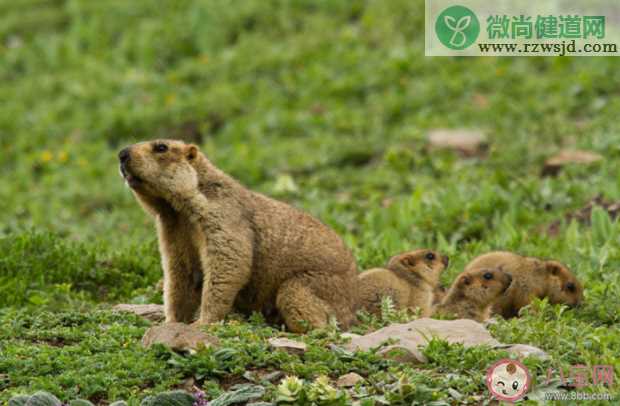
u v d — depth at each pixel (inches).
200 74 1104.2
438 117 910.4
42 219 743.7
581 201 619.5
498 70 981.8
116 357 330.3
